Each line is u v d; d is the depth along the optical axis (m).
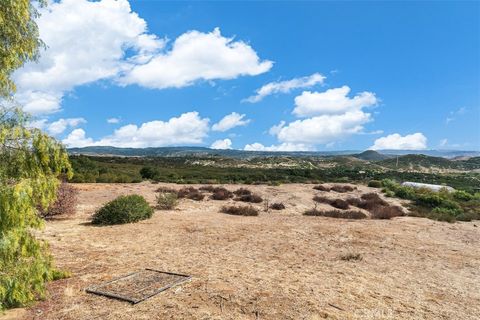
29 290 4.84
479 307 5.77
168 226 12.08
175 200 17.70
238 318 4.88
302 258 8.45
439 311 5.51
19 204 4.28
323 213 17.42
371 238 11.26
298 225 13.21
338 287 6.38
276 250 9.16
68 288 5.86
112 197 20.55
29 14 5.01
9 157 4.65
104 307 5.16
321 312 5.20
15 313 4.89
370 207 21.75
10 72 4.93
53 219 13.19
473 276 7.62
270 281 6.55
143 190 24.72
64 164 4.89
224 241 10.01
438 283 6.98
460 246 10.90
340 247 9.81
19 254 4.71
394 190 30.31
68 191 14.03
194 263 7.66
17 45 4.80
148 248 8.94
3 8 4.68
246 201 21.67
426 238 11.91
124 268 7.16
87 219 13.37
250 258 8.26
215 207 18.38
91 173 36.12
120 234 10.59
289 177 47.75
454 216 19.83
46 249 5.41
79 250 8.57
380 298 5.94
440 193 28.91
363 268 7.79
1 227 4.26
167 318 4.81
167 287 5.98
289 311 5.19
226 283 6.34
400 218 17.45
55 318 4.77
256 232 11.45
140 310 5.06
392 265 8.17
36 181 4.61
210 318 4.84
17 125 4.65
